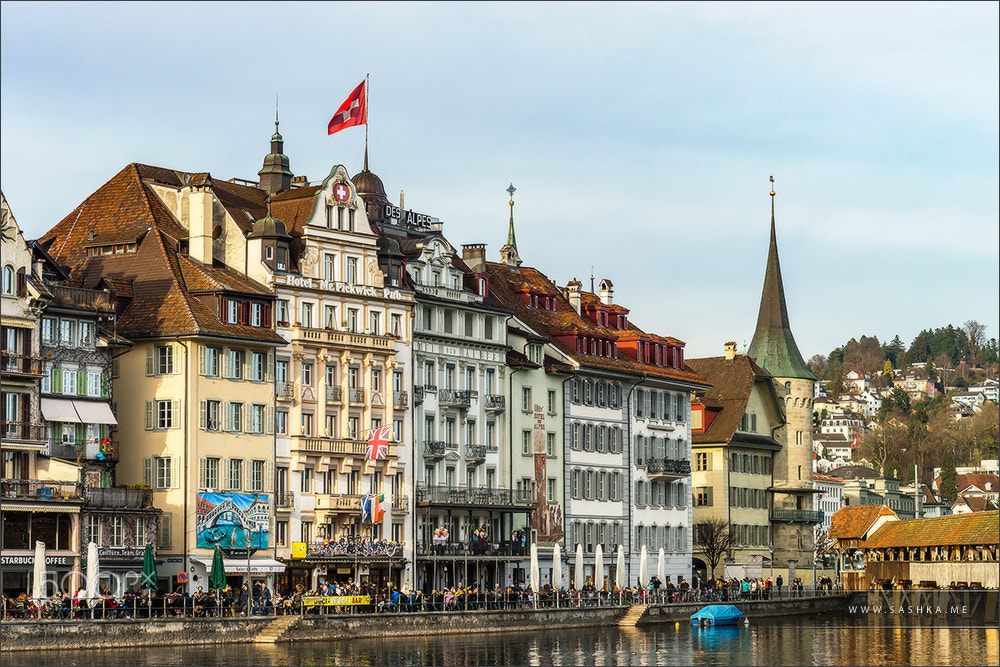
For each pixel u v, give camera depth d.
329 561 120.62
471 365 137.25
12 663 87.25
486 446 138.00
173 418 114.31
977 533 156.62
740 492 177.25
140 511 111.25
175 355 114.50
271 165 138.50
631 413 156.75
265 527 118.62
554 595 126.56
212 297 116.81
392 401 128.62
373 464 126.56
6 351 105.25
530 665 95.88
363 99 125.50
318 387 123.88
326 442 123.19
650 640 116.56
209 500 114.75
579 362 147.62
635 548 156.00
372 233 129.12
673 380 161.75
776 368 188.88
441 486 133.12
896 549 169.38
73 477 106.94
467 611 115.50
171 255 119.56
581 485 149.12
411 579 129.00
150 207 122.62
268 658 94.19
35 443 106.31
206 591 113.81
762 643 116.25
